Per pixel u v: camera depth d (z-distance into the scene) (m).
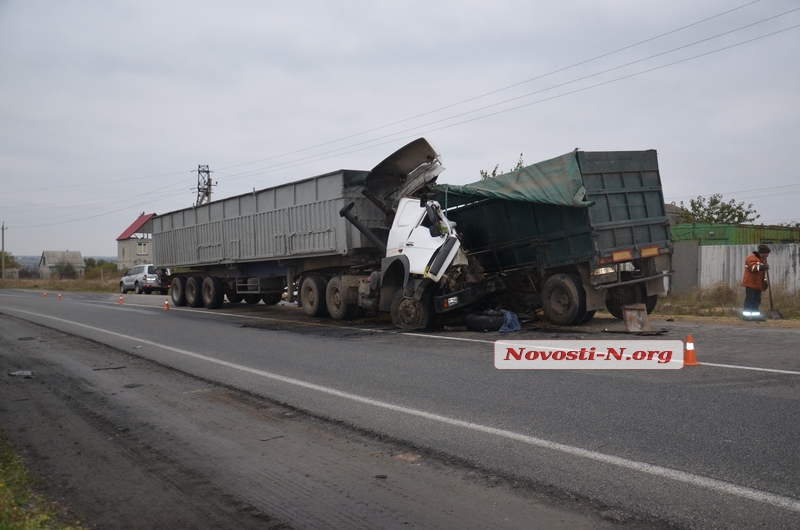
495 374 8.66
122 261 93.00
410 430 6.20
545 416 6.46
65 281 58.53
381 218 16.42
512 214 14.12
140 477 5.16
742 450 5.21
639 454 5.22
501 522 4.13
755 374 8.13
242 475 5.15
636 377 8.14
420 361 9.88
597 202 13.04
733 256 20.06
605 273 13.02
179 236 24.14
